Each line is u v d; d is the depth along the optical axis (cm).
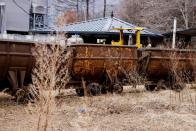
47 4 4741
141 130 821
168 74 1648
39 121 589
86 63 1362
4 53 1117
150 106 1128
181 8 4794
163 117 959
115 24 2967
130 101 1221
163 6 5003
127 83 1509
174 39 3053
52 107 592
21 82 1164
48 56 846
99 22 3067
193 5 4728
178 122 905
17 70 1155
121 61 1473
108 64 1433
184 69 1689
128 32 2795
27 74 1180
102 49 1419
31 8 4297
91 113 979
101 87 1441
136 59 1532
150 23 5009
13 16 3831
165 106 1127
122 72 1490
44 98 652
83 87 1248
